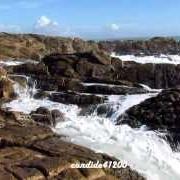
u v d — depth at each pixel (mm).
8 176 13992
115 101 24766
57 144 17547
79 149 17219
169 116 22016
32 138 18125
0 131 18766
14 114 21859
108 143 19203
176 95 22891
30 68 30797
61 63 30750
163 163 18469
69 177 14539
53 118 22250
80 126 21641
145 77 30328
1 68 28656
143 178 16453
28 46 42062
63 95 26391
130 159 17719
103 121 22844
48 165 14844
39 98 27188
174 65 30594
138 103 24094
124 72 30531
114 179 15461
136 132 21312
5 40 41312
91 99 25203
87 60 31156
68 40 45906
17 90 27812
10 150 16391
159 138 20641
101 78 28656
